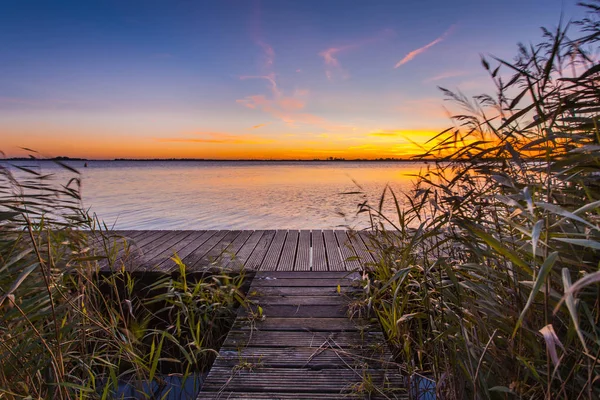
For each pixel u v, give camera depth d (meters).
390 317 2.35
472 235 1.47
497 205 1.45
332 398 1.76
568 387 1.16
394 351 2.39
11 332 1.65
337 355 2.14
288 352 2.18
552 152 1.32
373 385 1.82
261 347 2.24
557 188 1.32
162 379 2.37
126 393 2.24
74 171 1.85
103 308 2.85
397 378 1.90
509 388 1.29
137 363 2.04
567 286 0.80
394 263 2.68
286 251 4.41
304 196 16.19
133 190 19.02
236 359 2.11
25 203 1.78
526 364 1.16
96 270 2.35
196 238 5.10
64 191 1.88
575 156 1.20
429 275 1.87
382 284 2.87
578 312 1.08
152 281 3.40
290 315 2.70
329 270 3.73
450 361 1.59
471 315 1.44
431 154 1.60
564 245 1.23
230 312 2.85
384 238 3.03
